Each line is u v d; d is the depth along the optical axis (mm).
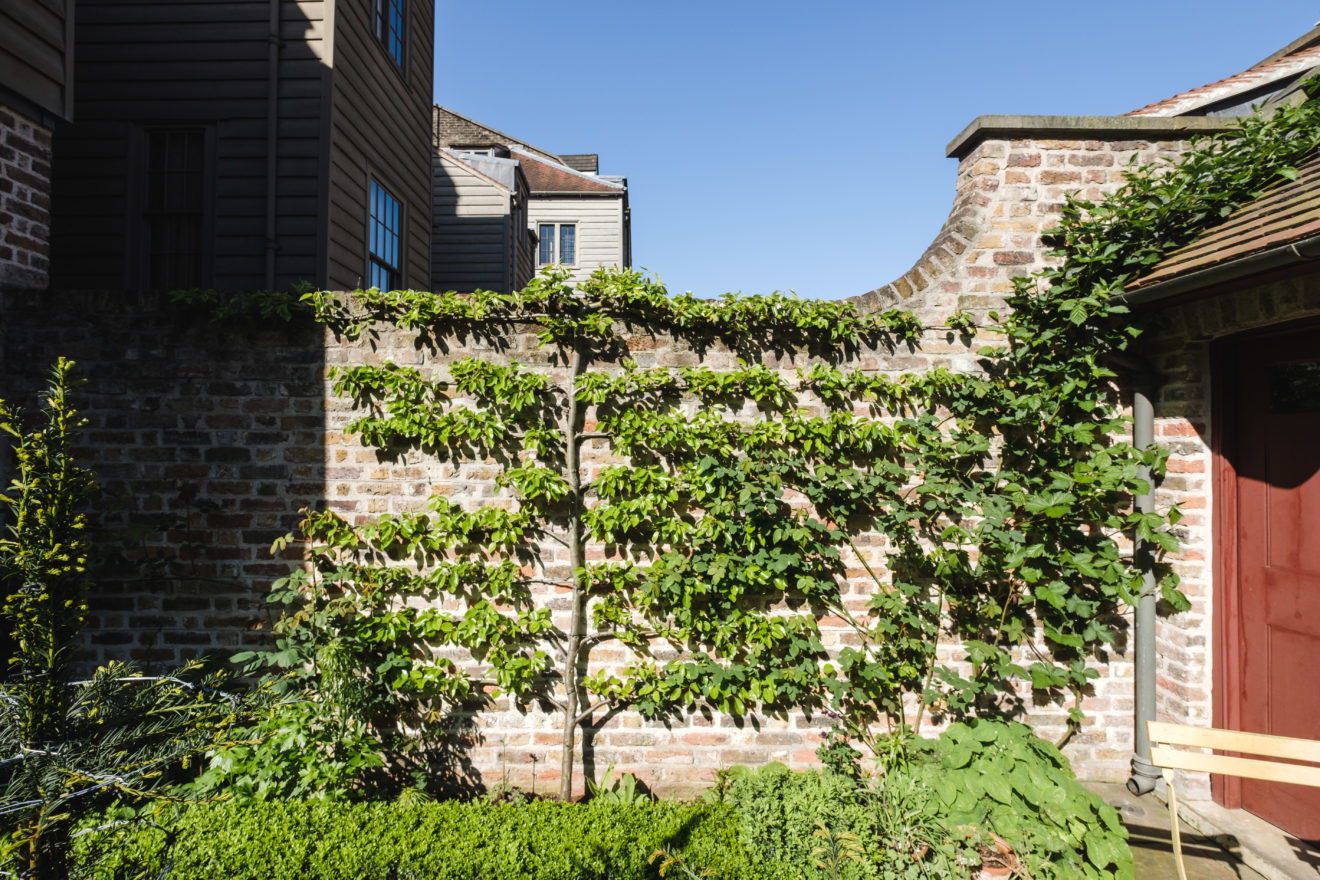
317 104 5305
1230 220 3367
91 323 3695
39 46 3688
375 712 3773
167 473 3738
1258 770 2580
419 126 7809
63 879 2402
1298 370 3264
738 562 3758
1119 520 3725
